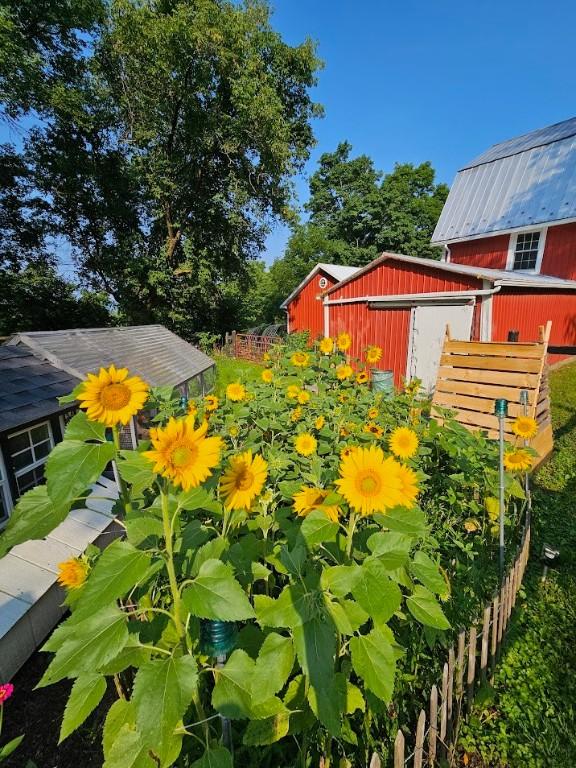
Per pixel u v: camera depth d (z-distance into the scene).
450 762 1.84
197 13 13.05
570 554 3.40
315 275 17.31
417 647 2.11
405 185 35.38
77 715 1.24
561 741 2.02
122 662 1.27
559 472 4.90
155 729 0.98
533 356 5.13
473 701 2.13
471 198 15.57
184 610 1.25
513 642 2.54
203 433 1.18
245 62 14.08
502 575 2.70
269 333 24.67
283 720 1.35
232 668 1.26
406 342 10.43
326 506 1.51
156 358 7.78
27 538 1.23
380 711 1.58
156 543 1.43
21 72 12.81
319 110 17.66
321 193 36.41
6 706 2.42
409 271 10.12
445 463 3.67
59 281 18.42
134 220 18.02
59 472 1.15
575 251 12.24
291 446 3.71
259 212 17.94
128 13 13.07
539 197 13.26
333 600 1.29
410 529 1.41
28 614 2.75
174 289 18.31
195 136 15.50
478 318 8.67
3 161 15.51
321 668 1.09
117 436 1.32
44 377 4.52
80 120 14.66
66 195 16.44
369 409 4.18
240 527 2.07
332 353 6.30
